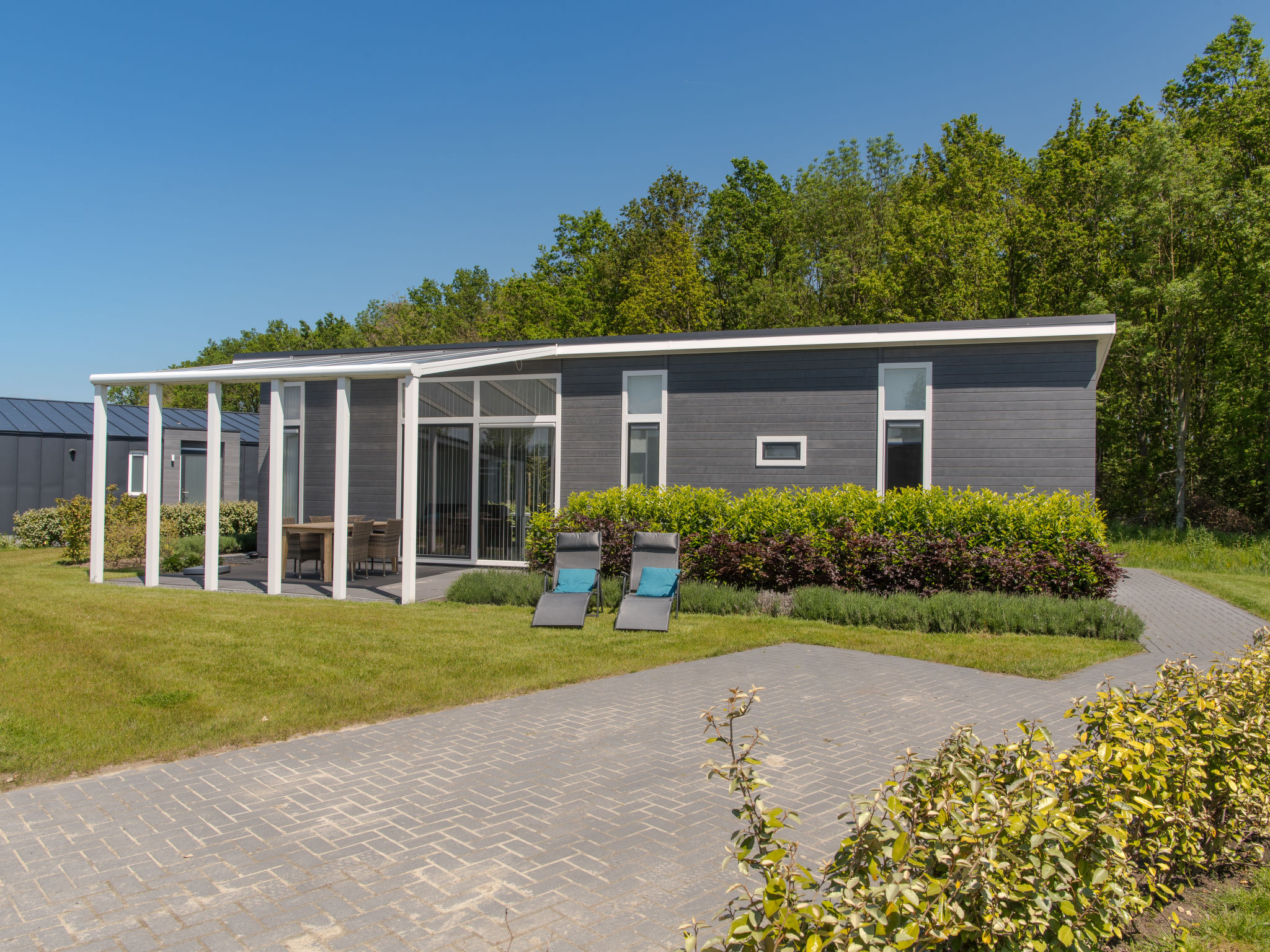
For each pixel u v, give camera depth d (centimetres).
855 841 231
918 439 1159
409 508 1050
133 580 1286
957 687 683
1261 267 2186
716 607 1022
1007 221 2967
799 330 1191
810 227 3809
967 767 265
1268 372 2375
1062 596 980
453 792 455
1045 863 231
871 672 731
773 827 237
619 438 1318
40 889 346
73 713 591
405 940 306
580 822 414
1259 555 1897
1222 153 2441
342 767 494
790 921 196
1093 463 1084
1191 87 2769
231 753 521
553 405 1366
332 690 654
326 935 309
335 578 1084
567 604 942
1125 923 288
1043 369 1103
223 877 356
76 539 1573
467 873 359
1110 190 2591
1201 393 2612
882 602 955
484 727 575
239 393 6162
